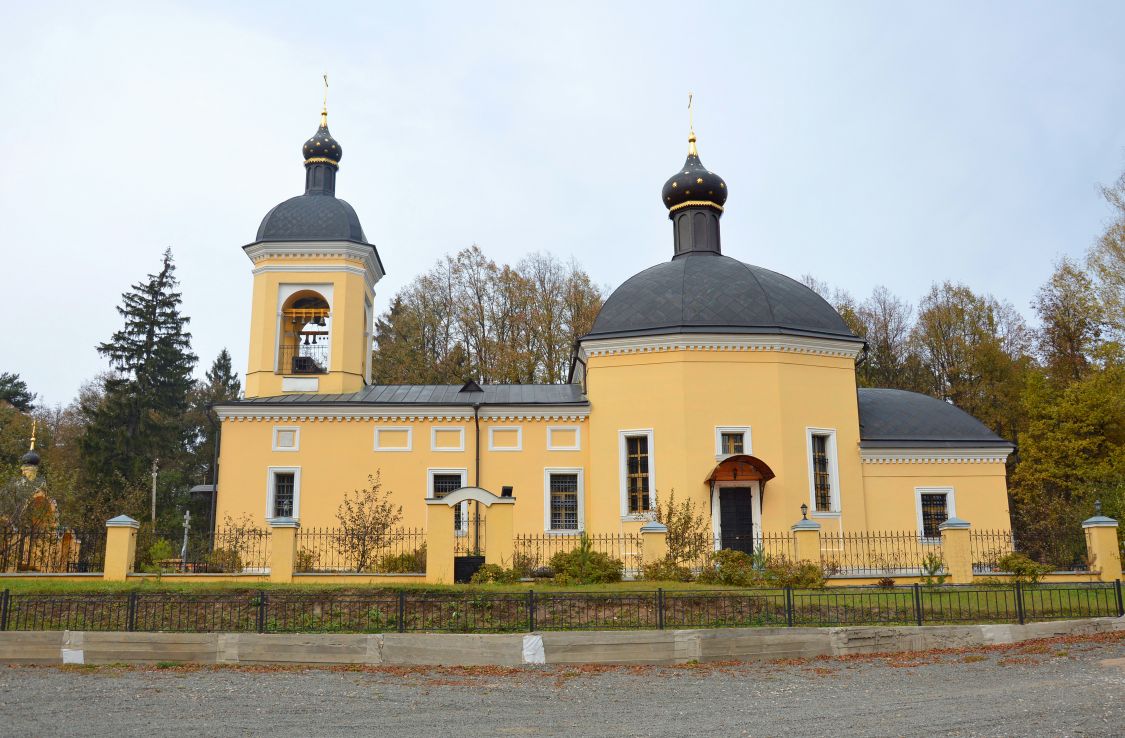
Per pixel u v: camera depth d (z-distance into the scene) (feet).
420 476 96.37
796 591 61.67
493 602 57.16
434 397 102.47
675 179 111.04
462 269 162.81
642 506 91.97
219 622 55.31
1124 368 127.85
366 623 55.36
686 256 108.68
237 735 32.58
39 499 88.33
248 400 97.81
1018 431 157.17
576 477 96.48
